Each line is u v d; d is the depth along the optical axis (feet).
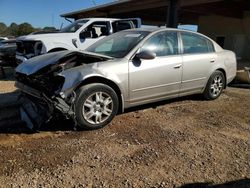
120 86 16.56
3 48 38.83
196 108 20.25
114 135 15.16
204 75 21.24
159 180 11.14
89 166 12.00
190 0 42.09
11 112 18.62
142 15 70.38
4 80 31.27
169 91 19.11
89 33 33.73
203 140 14.84
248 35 53.57
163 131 15.84
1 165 11.91
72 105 14.98
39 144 13.92
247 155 13.37
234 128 16.65
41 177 11.14
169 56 18.86
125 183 10.89
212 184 10.97
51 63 15.76
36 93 15.51
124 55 17.22
